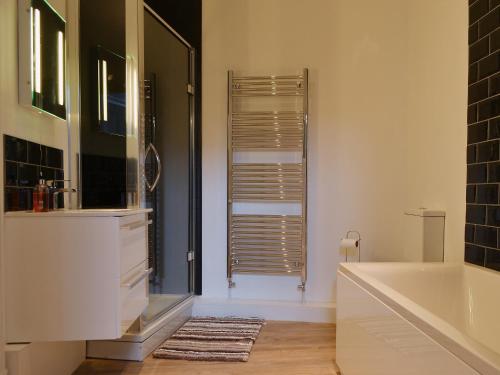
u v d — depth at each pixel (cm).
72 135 224
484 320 191
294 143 301
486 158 201
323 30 303
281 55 306
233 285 310
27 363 161
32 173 185
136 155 221
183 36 312
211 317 295
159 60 270
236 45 310
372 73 300
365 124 301
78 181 225
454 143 231
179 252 296
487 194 200
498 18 193
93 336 164
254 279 310
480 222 206
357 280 184
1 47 163
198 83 312
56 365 189
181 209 300
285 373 207
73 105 224
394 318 143
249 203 311
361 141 301
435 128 254
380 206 300
